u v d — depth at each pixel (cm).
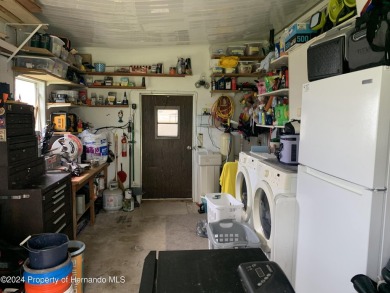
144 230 345
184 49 439
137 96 445
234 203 276
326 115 140
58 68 317
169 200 472
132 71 422
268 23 341
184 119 463
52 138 351
